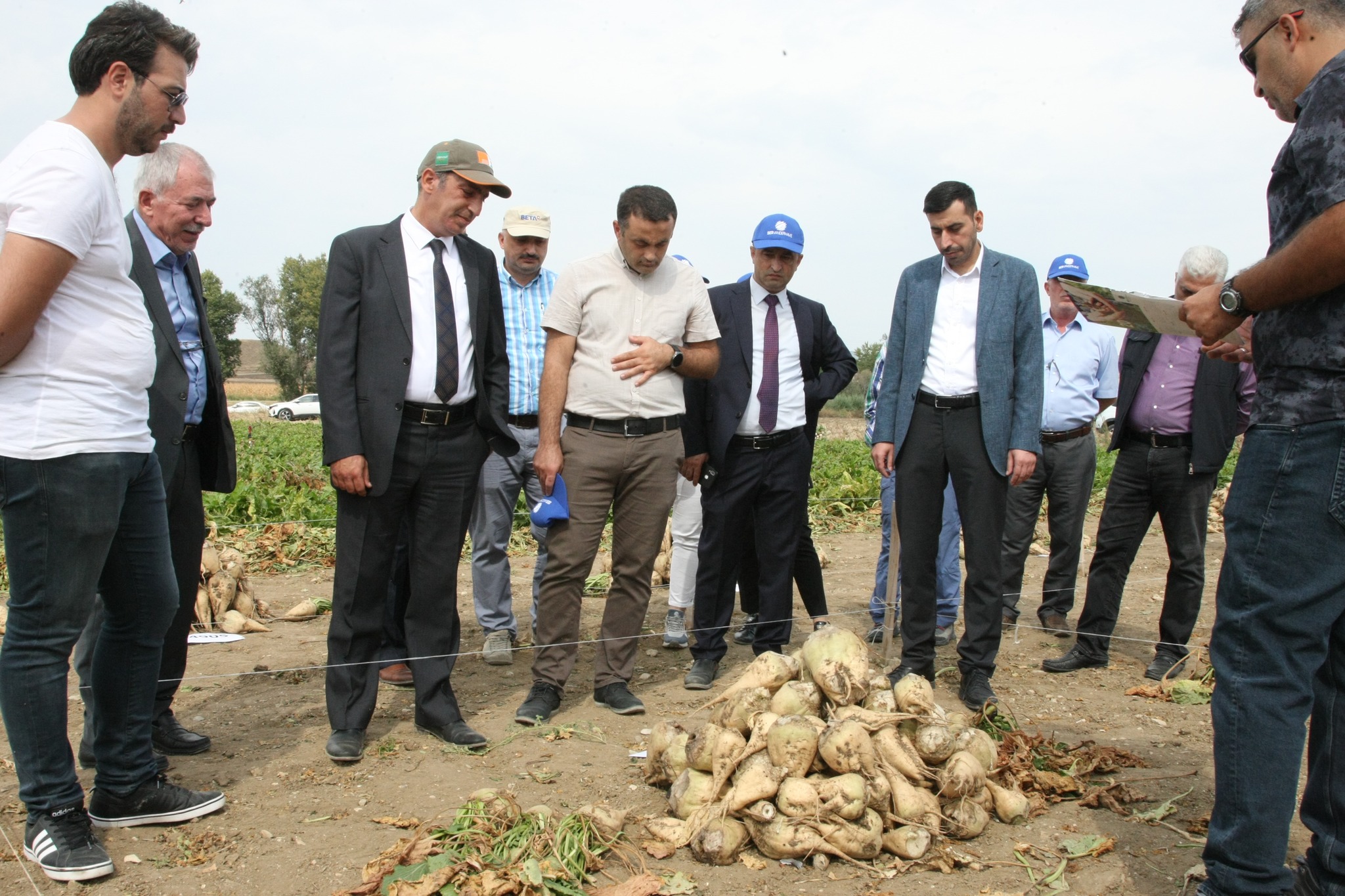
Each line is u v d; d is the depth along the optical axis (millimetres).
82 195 2709
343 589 4004
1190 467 5242
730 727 3422
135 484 3137
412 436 4020
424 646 4219
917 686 3352
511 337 5641
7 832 3201
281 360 80625
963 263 4766
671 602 5969
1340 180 2285
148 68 2846
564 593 4559
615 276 4566
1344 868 2627
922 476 4836
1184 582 5328
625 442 4523
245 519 10289
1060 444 6289
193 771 3824
